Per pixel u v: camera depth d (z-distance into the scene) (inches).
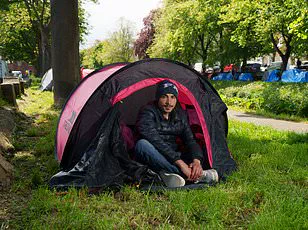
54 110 478.0
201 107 220.4
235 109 624.4
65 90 506.6
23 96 643.5
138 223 147.6
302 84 647.1
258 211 162.9
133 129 242.4
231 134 344.5
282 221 145.8
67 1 498.9
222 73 1189.7
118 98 203.8
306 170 222.1
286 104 548.7
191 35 1133.7
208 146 216.4
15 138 302.7
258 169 220.8
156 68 213.6
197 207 161.2
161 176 194.1
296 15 566.6
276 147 287.6
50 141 288.5
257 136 342.6
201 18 1042.1
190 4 1093.8
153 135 202.8
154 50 1505.9
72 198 169.8
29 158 249.9
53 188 180.7
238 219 156.1
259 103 607.8
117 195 177.6
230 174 212.8
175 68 218.4
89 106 200.8
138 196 174.9
